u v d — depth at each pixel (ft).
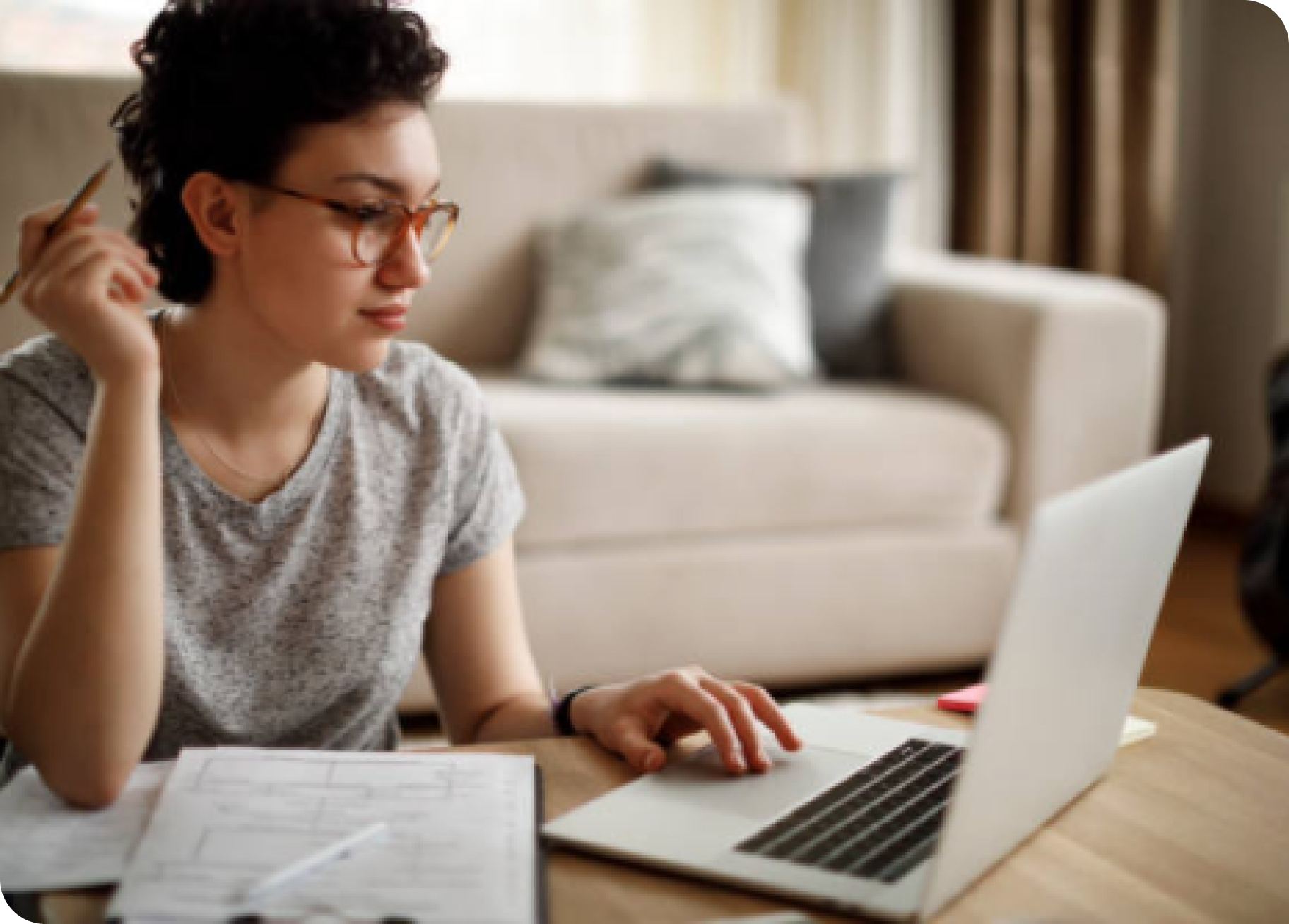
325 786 2.97
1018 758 2.68
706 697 3.31
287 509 3.77
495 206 9.73
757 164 10.41
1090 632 2.77
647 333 9.03
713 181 9.95
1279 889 2.74
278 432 3.75
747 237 9.36
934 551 8.61
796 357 9.14
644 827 2.87
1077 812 3.05
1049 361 8.70
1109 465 8.95
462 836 2.78
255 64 3.27
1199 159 13.29
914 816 2.93
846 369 9.72
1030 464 8.79
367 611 3.91
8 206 8.42
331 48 3.24
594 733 3.49
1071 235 12.70
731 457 8.18
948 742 3.37
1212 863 2.84
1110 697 3.05
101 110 8.62
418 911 2.49
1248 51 12.72
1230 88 12.92
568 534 7.96
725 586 8.22
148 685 3.11
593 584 7.96
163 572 3.62
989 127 12.25
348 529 3.85
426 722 8.03
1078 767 3.05
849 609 8.48
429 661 4.32
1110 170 12.43
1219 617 10.21
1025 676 2.53
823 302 9.67
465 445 4.13
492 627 4.20
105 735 3.03
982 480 8.70
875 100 12.61
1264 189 12.64
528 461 7.83
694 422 8.20
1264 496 8.49
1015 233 12.51
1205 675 9.04
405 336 9.57
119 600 3.09
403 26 3.32
